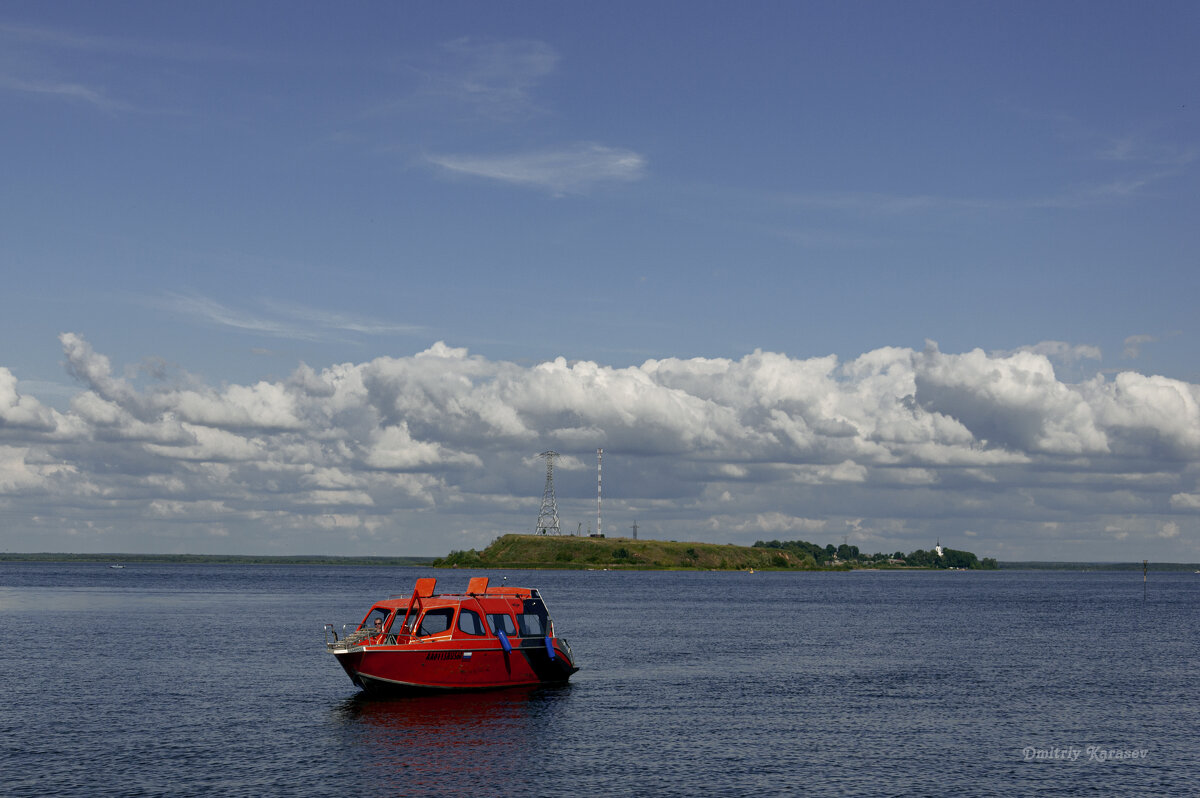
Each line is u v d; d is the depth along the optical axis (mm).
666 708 45594
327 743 37375
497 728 40438
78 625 92750
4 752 35688
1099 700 49156
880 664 64500
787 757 35781
